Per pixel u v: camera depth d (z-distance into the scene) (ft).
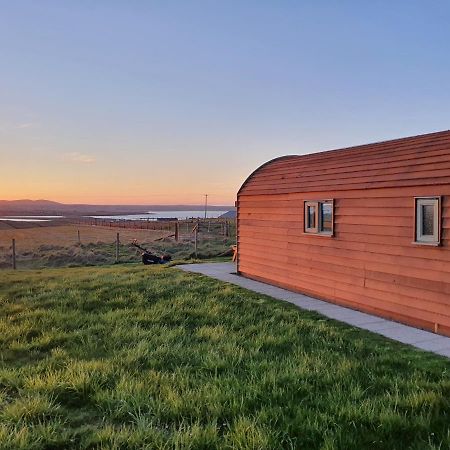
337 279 32.48
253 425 12.43
